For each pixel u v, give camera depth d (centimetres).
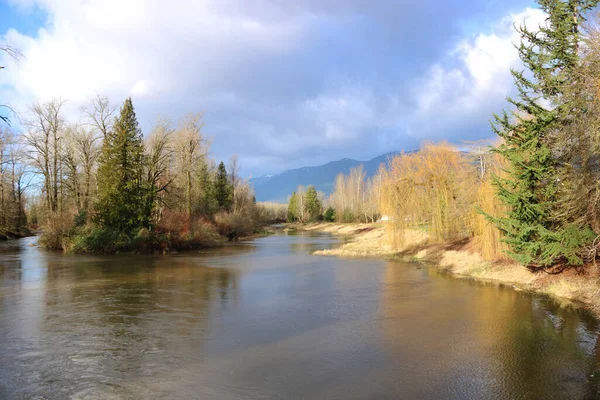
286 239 6556
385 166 4259
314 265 3138
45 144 4703
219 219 6256
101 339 1255
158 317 1527
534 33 2038
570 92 1628
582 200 1678
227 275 2606
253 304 1756
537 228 1948
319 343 1223
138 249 4066
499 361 1070
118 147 4119
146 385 916
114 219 4109
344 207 10744
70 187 5034
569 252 1841
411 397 858
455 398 855
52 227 4247
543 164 1972
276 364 1047
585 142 1535
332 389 896
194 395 865
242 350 1158
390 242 4003
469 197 3072
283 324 1436
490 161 2830
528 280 2172
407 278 2481
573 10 1975
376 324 1438
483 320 1483
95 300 1825
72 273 2655
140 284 2255
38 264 3122
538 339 1255
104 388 901
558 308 1652
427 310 1644
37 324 1424
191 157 5181
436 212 3647
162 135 4512
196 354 1123
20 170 5488
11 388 899
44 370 1005
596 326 1386
